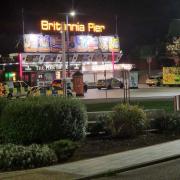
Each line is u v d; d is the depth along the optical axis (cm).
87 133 1658
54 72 6981
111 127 1658
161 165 1210
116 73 7462
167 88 5984
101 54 7581
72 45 7300
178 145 1504
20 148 1199
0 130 1391
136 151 1398
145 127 1741
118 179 1036
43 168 1145
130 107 1711
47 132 1362
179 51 8362
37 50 6919
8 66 6894
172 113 1881
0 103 1479
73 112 1423
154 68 8794
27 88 4200
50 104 1373
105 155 1338
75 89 4406
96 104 3022
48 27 7250
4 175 1058
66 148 1263
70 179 1014
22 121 1357
